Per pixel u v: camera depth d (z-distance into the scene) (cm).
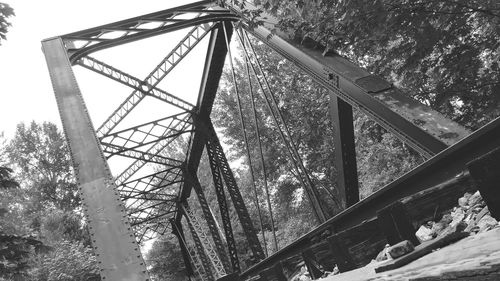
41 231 3166
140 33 1050
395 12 778
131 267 541
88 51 1009
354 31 783
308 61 711
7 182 1166
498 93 873
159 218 3431
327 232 521
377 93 539
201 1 1155
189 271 3347
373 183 2180
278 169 2994
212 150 1658
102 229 578
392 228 243
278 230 3444
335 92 632
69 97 782
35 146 5484
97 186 626
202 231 2714
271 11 816
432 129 457
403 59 986
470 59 838
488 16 842
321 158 2509
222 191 1730
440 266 133
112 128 1722
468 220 288
